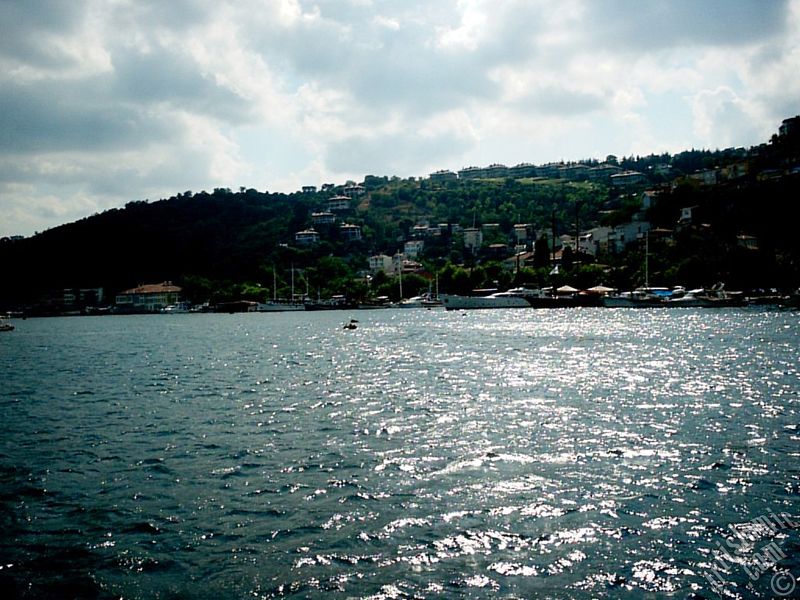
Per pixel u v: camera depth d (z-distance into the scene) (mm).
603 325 117312
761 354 66000
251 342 104562
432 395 44531
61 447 31688
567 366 59625
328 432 33531
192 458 29062
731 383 47438
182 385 53344
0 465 28453
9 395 49906
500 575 17109
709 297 164375
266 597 16281
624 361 62812
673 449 28766
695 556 18094
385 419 36469
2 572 17969
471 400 42125
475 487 23969
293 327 149625
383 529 20203
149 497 23844
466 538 19406
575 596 16031
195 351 89625
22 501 23656
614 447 29234
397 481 24891
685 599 15891
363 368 62250
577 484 24109
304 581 17000
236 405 42531
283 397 45375
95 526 21125
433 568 17562
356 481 25031
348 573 17375
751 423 33781
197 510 22375
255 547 19188
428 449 29516
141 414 40219
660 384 47594
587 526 20172
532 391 45406
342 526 20531
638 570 17312
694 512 21219
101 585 17156
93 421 38281
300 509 22172
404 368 61062
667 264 186750
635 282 188250
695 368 56375
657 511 21328
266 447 30703
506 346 81438
